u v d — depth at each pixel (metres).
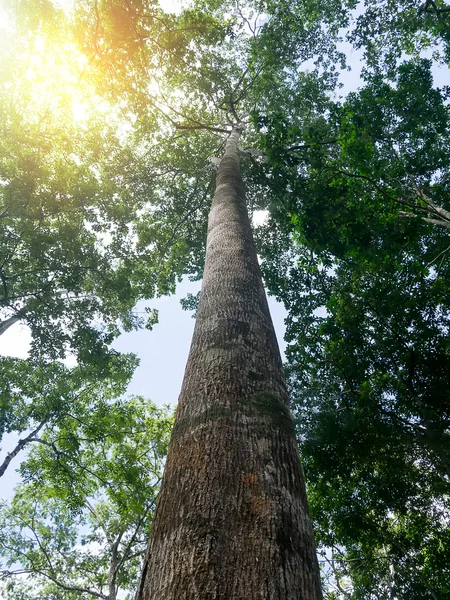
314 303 13.62
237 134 13.29
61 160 11.77
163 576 1.55
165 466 2.22
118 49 8.95
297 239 9.95
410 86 11.09
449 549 8.50
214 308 3.55
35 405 13.54
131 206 15.56
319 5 13.25
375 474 9.62
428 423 8.52
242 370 2.71
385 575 10.83
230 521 1.69
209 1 14.59
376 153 10.98
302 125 14.86
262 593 1.43
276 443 2.19
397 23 12.55
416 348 9.24
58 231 12.52
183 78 13.80
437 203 10.62
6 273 12.80
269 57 14.53
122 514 14.75
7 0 8.80
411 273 10.02
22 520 16.34
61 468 13.84
